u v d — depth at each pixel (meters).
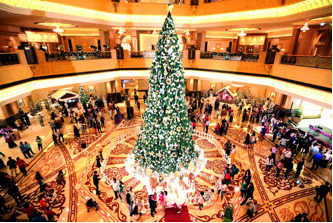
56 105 18.91
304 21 12.45
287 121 15.95
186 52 19.69
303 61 11.88
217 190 8.66
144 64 19.25
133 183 9.18
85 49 26.28
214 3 17.06
